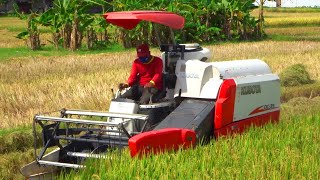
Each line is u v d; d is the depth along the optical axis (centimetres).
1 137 981
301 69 1675
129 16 816
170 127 797
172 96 889
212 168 684
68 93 1405
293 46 2817
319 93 1584
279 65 2000
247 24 3606
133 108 814
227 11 3534
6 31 4584
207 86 865
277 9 7481
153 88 846
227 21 3556
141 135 728
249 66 941
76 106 1262
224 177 650
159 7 3125
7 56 2509
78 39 2972
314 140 845
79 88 1447
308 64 2041
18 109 1272
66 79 1622
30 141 998
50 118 773
